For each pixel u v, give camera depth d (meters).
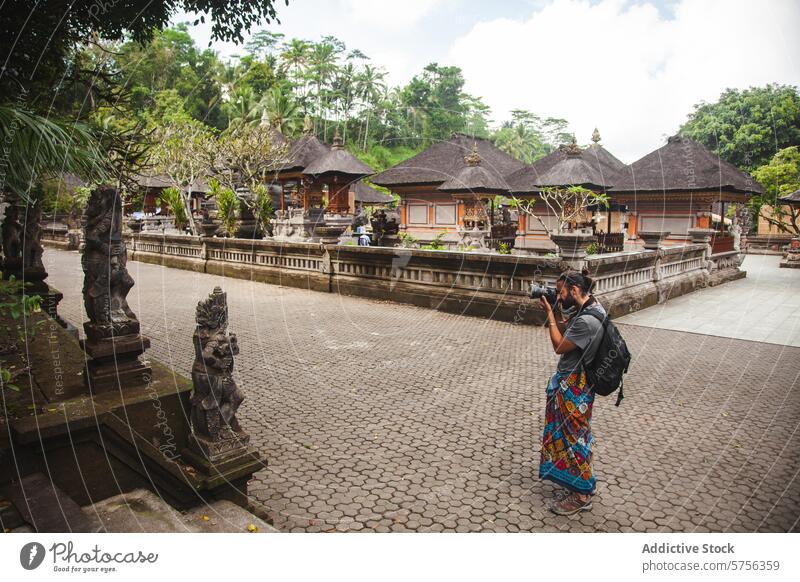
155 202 22.83
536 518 3.17
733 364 6.70
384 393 5.50
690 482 3.64
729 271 15.70
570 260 8.55
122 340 3.04
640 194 20.80
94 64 4.38
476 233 18.77
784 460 3.98
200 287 13.12
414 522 3.12
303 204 23.05
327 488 3.53
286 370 6.33
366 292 11.66
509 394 5.48
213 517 2.68
